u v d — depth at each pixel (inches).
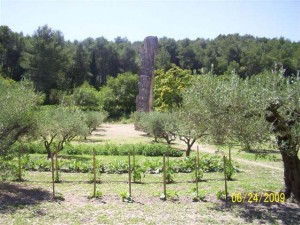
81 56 3353.8
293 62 2445.9
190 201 417.1
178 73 1737.2
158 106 1733.5
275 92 336.8
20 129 504.1
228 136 366.9
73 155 893.2
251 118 350.9
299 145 355.9
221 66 3006.9
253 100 343.0
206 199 425.4
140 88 1672.0
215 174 617.9
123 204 400.5
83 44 4008.4
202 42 4097.0
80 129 805.2
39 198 422.9
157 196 437.1
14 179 531.2
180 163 640.4
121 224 332.2
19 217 349.4
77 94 2311.8
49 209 377.7
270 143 356.8
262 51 3053.6
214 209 384.2
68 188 482.6
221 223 337.7
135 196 436.8
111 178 565.6
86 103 2335.1
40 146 922.1
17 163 624.1
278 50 3041.3
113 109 2495.1
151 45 1652.3
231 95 354.0
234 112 357.4
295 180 402.3
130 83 2522.1
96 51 3774.6
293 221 344.5
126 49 3821.4
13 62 3021.7
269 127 346.6
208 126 380.5
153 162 641.6
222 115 364.2
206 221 343.0
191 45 3880.4
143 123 1127.0
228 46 3435.0
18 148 569.6
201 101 381.4
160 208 386.0
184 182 534.3
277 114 346.6
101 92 2586.1
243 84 363.6
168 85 1685.5
